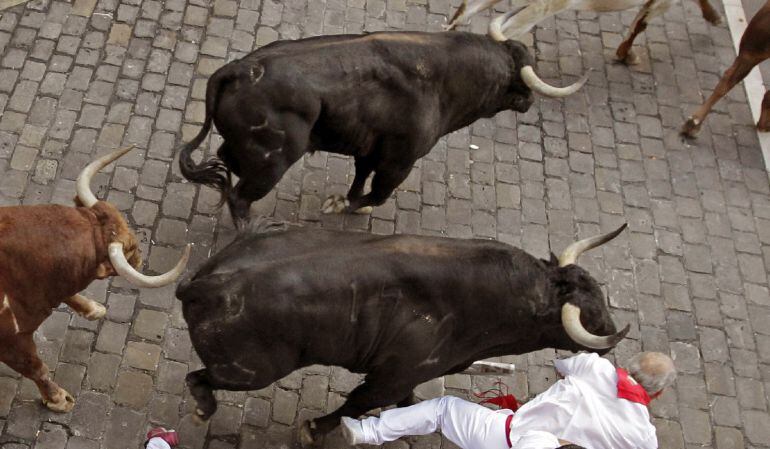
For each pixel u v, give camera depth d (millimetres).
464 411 4684
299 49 4988
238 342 4145
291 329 4156
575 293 4363
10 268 4062
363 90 5094
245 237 4359
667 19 8602
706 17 8469
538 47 7988
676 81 8016
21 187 5863
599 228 6691
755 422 5781
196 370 5004
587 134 7340
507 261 4402
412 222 6383
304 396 5289
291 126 4965
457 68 5387
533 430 4453
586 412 4371
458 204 6582
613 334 4398
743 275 6605
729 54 8398
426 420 4758
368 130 5297
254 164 5102
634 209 6883
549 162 7051
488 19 8070
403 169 5641
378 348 4426
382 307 4270
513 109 5930
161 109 6586
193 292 4102
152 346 5289
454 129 5918
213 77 4945
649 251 6609
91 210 4309
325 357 4418
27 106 6332
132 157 6207
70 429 4848
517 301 4395
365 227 6262
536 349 4727
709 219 6945
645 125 7551
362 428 4754
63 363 5082
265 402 5207
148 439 4758
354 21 7703
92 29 6973
